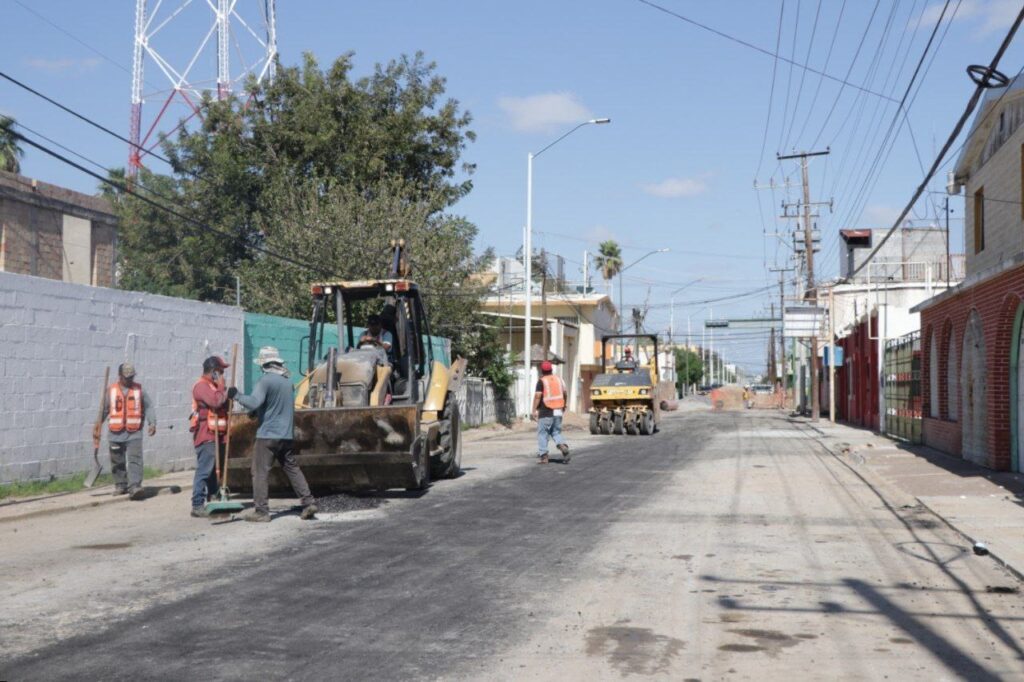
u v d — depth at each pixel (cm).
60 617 695
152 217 3831
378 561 910
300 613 712
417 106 3841
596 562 912
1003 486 1559
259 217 3562
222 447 1295
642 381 3359
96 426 1414
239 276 3366
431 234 3412
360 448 1318
